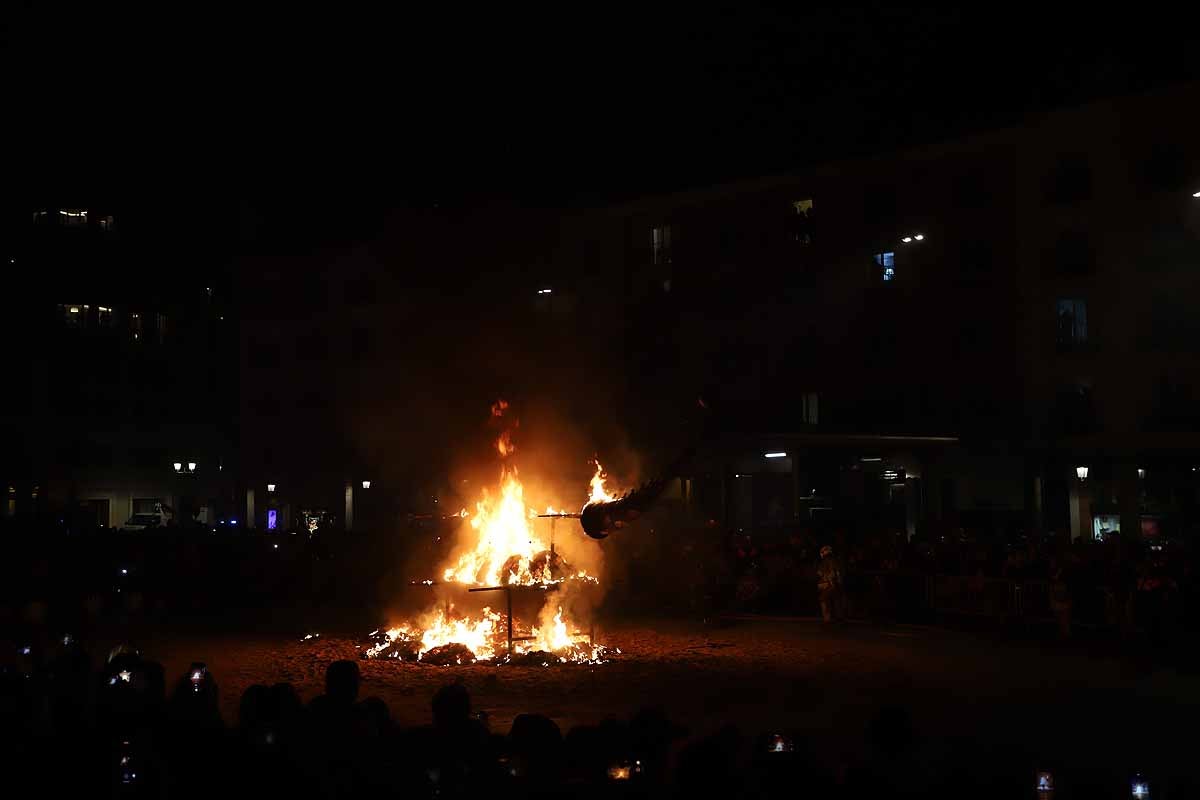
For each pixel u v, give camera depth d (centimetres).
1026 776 662
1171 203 4019
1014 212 4353
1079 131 4209
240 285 6744
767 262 4875
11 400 6400
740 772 572
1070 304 4250
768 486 4250
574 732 604
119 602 2728
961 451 4400
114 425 6719
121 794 564
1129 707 1471
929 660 1917
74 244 6731
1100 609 2283
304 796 559
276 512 6450
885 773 578
